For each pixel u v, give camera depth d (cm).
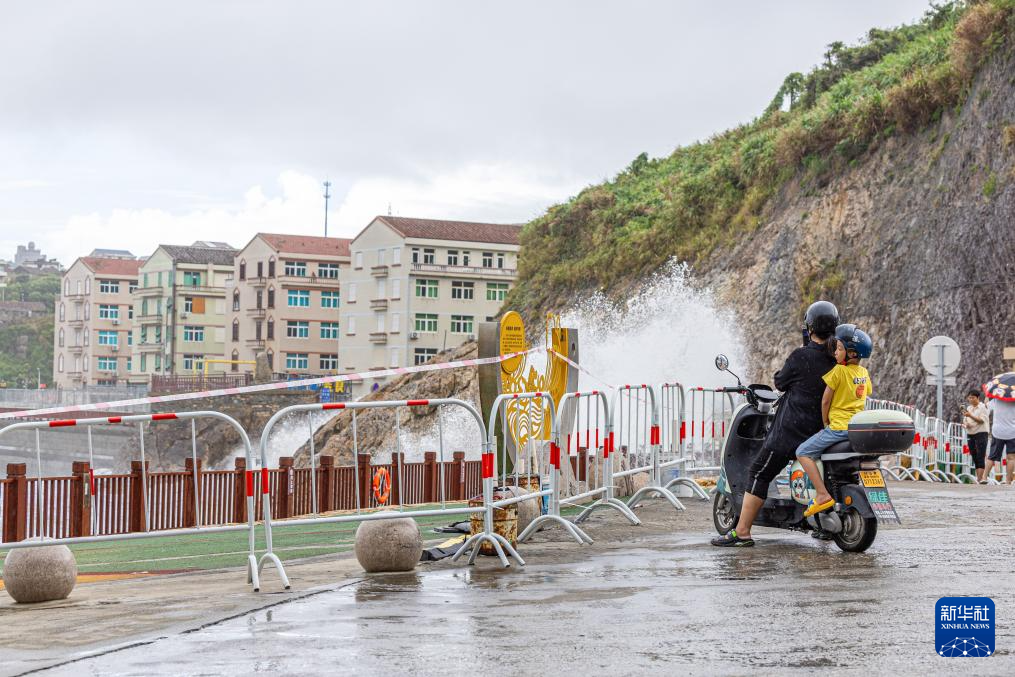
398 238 9675
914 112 3419
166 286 12412
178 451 7419
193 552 1155
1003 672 479
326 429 4991
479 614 636
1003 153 2881
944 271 2922
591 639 559
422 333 9631
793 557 866
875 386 3002
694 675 480
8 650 569
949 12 4606
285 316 10769
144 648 559
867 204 3450
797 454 898
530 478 1044
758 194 4056
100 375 14475
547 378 1385
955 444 2144
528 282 5566
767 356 3550
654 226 4631
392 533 822
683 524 1127
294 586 781
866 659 505
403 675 491
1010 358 2398
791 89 5359
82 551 1257
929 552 888
